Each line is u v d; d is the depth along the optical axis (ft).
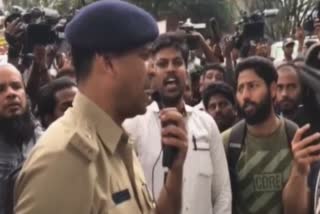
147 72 6.56
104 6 6.33
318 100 9.20
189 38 23.21
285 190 9.52
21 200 6.03
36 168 5.98
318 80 9.18
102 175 6.23
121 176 6.46
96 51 6.32
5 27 22.86
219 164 11.56
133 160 6.83
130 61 6.36
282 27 71.82
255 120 11.54
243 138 11.79
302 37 26.91
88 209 6.01
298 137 8.96
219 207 11.39
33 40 20.26
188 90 17.65
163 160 7.20
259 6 85.97
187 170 11.25
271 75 11.60
